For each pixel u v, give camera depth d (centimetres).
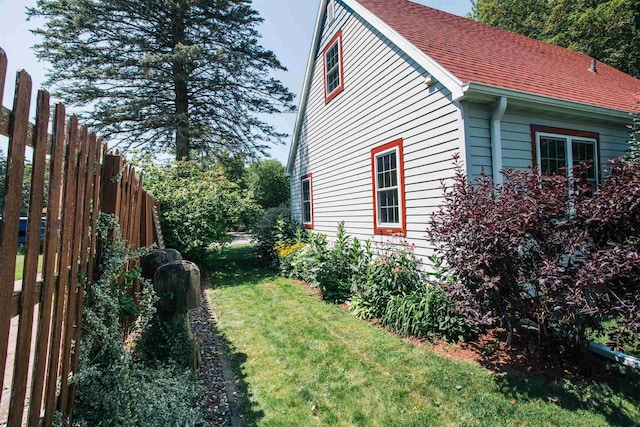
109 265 218
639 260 249
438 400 269
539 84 523
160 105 1291
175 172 928
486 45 669
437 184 481
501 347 357
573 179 322
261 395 274
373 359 338
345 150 764
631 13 1475
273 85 1420
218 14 1260
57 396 169
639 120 559
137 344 309
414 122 527
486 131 448
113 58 1193
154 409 202
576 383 287
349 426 238
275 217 1095
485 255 287
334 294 566
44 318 147
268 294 618
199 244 785
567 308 264
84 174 190
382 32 588
